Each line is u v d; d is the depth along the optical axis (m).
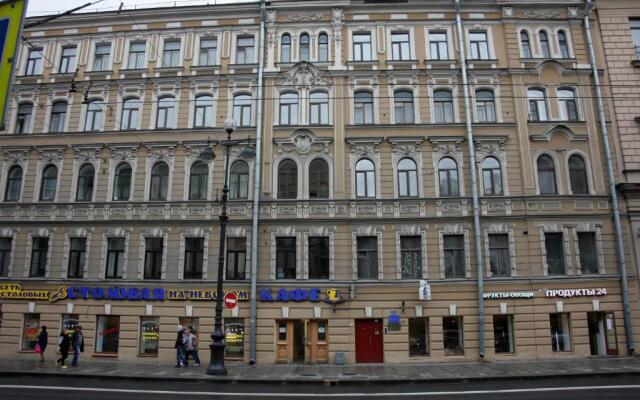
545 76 23.88
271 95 23.83
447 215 22.23
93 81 24.64
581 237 22.42
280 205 22.50
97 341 22.27
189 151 23.53
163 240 22.72
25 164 24.30
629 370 16.89
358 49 24.44
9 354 22.30
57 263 22.94
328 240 22.30
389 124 23.16
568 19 24.53
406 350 21.05
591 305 21.55
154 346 21.94
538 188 22.59
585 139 23.12
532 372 17.16
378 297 21.55
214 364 17.02
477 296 21.50
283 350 21.36
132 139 23.91
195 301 21.97
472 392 13.63
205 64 24.61
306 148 23.08
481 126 23.20
